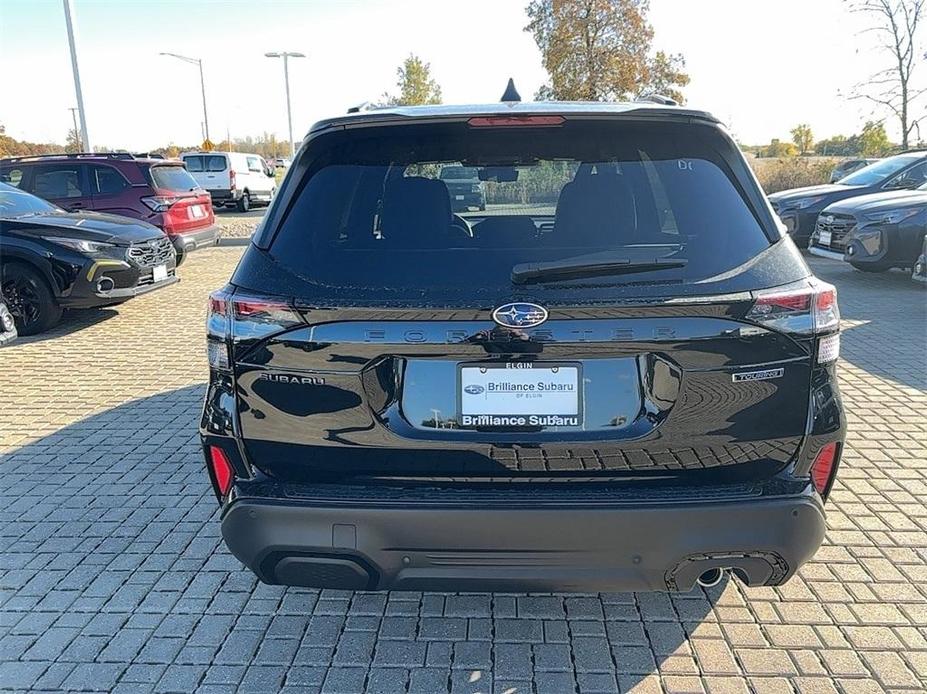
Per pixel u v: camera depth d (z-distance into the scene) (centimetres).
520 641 288
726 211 239
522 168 251
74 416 550
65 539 371
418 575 233
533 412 224
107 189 1184
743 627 293
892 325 802
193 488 427
